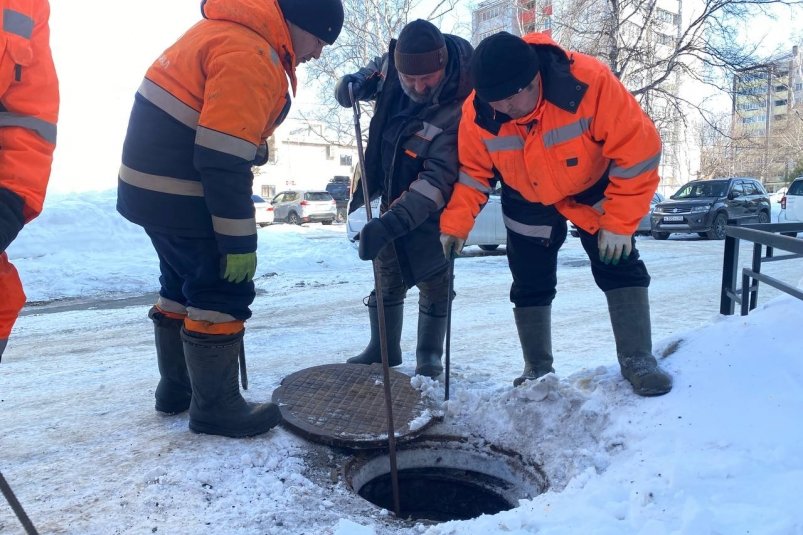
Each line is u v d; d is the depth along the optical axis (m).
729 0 15.13
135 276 9.45
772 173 51.56
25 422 3.17
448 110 3.17
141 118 2.56
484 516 2.18
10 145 1.78
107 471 2.54
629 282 2.98
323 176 55.25
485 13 18.81
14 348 5.23
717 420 2.45
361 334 5.52
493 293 7.98
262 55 2.47
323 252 11.62
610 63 16.27
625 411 2.73
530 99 2.60
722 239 16.81
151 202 2.56
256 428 2.86
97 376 4.15
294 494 2.40
